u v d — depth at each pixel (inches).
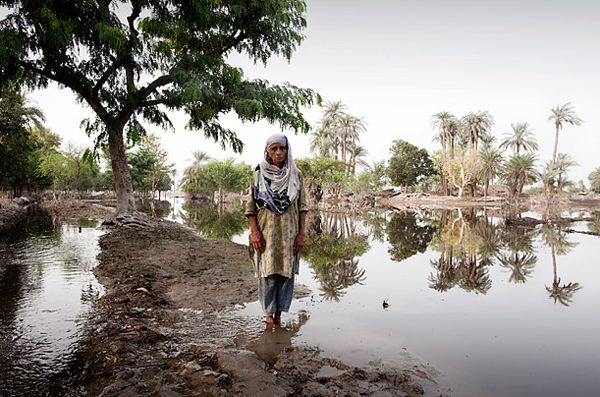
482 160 1924.2
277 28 416.5
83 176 1056.2
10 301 123.1
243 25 415.2
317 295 153.3
